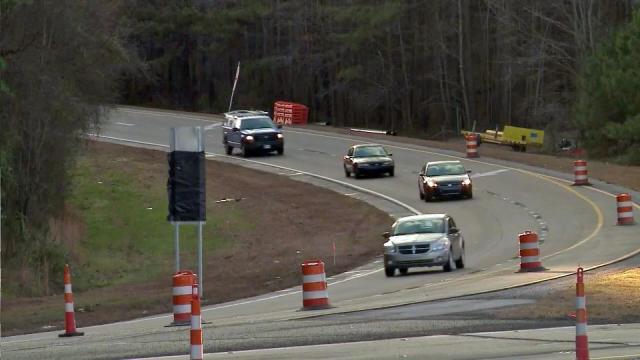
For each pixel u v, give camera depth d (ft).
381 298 195.93
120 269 307.78
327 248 318.45
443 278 230.48
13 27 274.16
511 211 357.20
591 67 545.03
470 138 501.97
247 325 159.43
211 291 249.14
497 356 111.96
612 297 163.63
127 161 478.18
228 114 550.36
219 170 474.49
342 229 350.84
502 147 573.74
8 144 277.85
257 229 360.28
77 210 379.55
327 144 563.89
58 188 315.99
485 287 192.44
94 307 225.35
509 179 429.79
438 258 244.01
